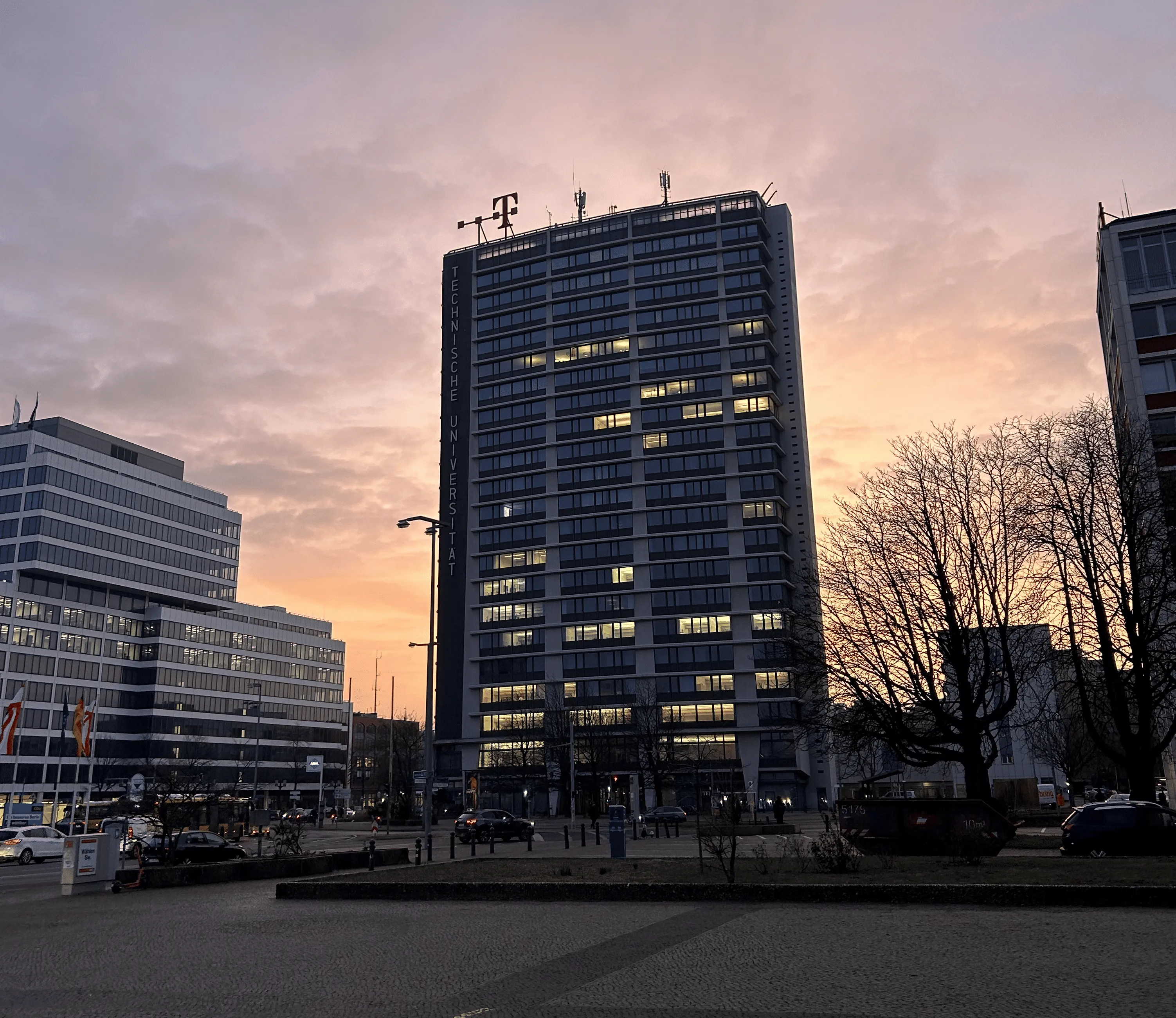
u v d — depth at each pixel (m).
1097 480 36.22
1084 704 36.75
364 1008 9.34
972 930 13.32
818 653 38.97
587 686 114.25
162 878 24.77
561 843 45.47
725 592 112.62
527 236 130.62
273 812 76.44
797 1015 8.66
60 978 11.40
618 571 116.38
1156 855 25.92
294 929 15.52
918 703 36.47
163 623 127.44
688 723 109.25
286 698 149.50
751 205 122.88
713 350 119.19
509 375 126.81
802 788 105.75
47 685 111.94
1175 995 9.02
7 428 121.31
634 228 125.12
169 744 125.44
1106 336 69.50
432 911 17.62
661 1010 8.98
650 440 118.75
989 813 25.02
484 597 121.50
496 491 124.06
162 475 131.50
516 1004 9.38
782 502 115.00
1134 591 34.69
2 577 111.75
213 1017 9.09
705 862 24.42
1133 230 59.19
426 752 45.72
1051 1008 8.61
